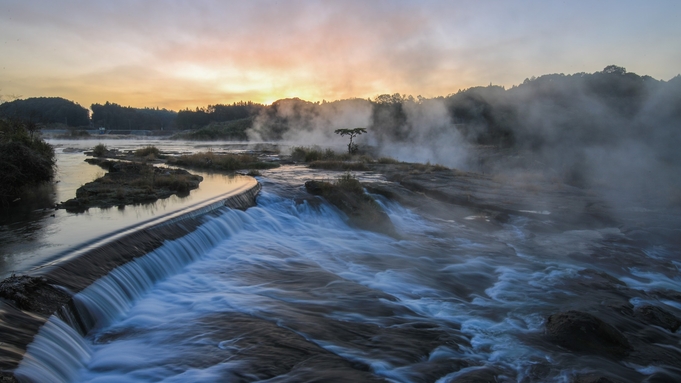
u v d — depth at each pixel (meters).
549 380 5.47
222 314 6.47
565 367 5.79
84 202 11.34
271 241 11.06
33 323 4.74
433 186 19.50
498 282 9.48
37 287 5.32
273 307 6.89
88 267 6.35
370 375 5.10
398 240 12.85
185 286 7.57
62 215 9.91
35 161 13.55
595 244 12.61
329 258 10.52
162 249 8.17
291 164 26.47
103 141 57.50
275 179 18.66
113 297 6.23
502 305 8.09
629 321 7.53
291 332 6.01
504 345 6.36
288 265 9.34
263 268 8.93
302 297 7.52
